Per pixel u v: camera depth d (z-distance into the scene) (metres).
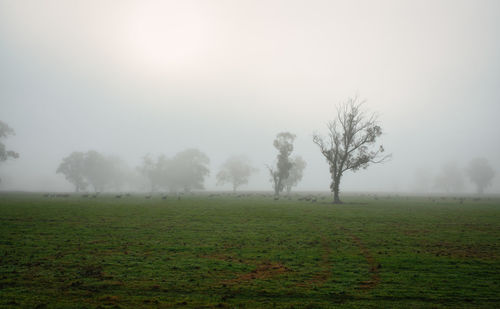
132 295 11.77
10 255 17.20
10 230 24.62
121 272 14.52
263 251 19.14
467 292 12.50
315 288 12.84
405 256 18.09
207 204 55.69
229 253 18.52
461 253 18.89
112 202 56.75
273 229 27.44
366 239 23.11
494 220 34.66
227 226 28.89
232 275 14.38
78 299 11.29
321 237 23.83
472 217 37.53
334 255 18.30
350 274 14.74
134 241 21.45
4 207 41.53
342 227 28.91
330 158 66.81
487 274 14.84
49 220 30.44
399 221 33.47
